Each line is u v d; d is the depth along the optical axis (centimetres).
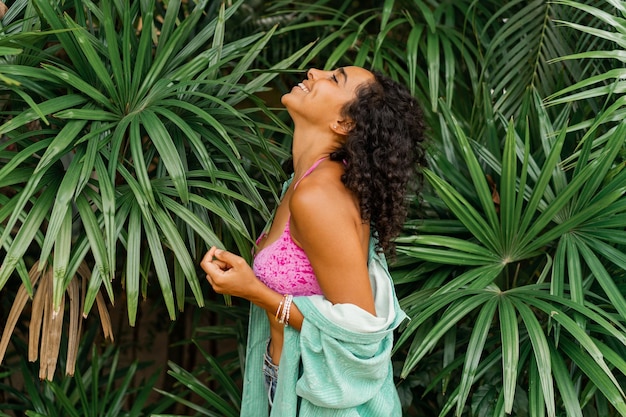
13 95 174
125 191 167
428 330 186
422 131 160
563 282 179
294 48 260
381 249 158
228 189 171
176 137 174
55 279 142
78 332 168
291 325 146
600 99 221
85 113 154
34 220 147
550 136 198
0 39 147
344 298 142
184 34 180
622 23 182
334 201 141
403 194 152
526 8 223
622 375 186
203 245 200
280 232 152
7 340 157
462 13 249
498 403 169
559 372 168
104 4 156
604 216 184
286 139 237
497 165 197
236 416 201
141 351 337
